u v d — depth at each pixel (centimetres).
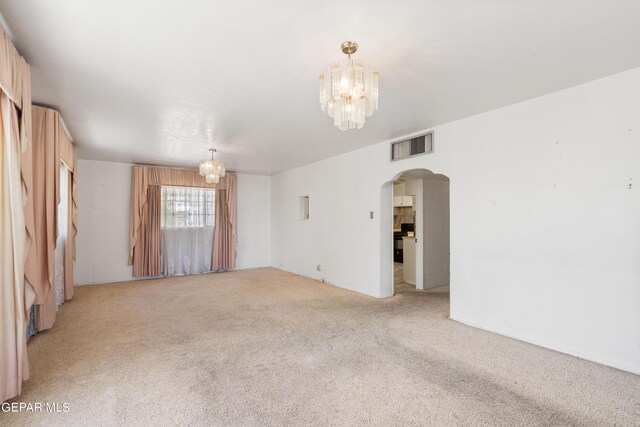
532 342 312
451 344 312
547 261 303
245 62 244
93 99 316
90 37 209
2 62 181
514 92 300
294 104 330
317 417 199
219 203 751
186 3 175
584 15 186
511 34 206
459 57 235
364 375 251
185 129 418
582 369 259
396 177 477
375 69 253
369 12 183
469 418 198
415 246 621
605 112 268
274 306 451
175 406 210
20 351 212
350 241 557
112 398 218
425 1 173
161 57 236
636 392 226
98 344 312
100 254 627
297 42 216
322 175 630
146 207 660
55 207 332
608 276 266
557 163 296
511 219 330
